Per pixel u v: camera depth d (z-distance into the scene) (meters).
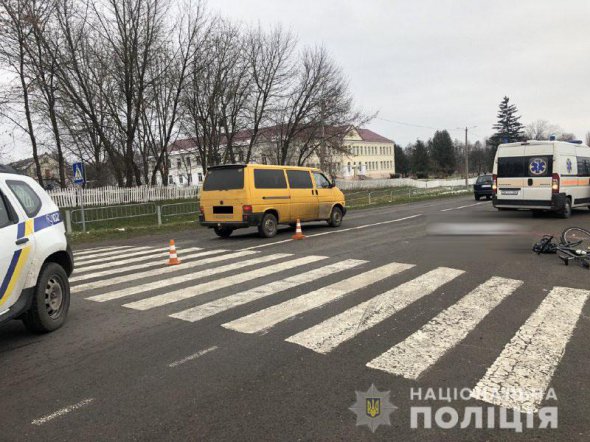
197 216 21.55
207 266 8.44
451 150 105.25
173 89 28.88
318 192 14.35
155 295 6.32
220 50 29.75
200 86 30.53
